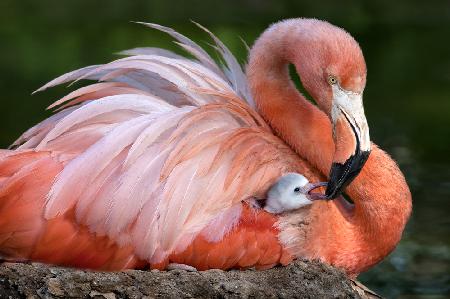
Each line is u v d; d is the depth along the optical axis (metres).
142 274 8.81
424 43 25.06
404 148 17.69
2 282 8.75
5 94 19.64
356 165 8.89
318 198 8.95
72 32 24.61
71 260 8.87
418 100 20.62
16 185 8.78
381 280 12.74
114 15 26.75
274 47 9.71
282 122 9.74
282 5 27.88
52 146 9.04
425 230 14.27
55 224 8.75
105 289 8.70
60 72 20.77
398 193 9.57
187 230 8.84
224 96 9.34
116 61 9.30
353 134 8.95
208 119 9.13
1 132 17.36
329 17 27.33
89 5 28.25
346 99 9.02
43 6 28.19
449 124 19.09
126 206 8.70
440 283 12.59
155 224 8.73
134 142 8.76
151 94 9.69
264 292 8.90
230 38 23.33
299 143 9.68
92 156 8.80
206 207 8.88
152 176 8.76
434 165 16.81
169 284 8.77
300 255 9.30
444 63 23.31
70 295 8.68
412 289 12.43
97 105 9.04
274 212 9.16
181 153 8.79
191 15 26.45
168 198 8.73
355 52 9.05
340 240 9.45
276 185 9.13
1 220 8.75
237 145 9.12
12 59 22.06
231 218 8.99
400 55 23.86
